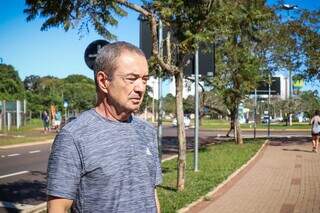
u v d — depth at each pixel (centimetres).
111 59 259
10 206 1016
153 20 1019
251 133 4462
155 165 272
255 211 938
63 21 917
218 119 9744
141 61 264
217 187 1186
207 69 1466
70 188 243
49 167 247
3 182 1366
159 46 1099
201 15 1027
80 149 245
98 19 946
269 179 1370
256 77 2566
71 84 9925
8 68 7969
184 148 1115
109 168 246
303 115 8325
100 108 268
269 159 1950
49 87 10738
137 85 262
